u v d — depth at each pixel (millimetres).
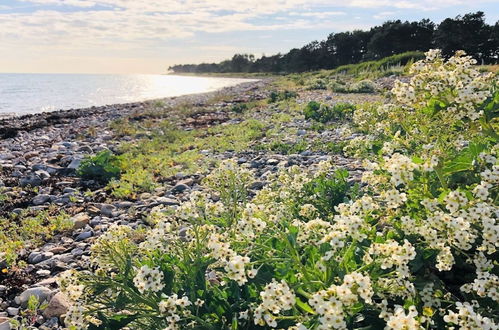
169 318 2721
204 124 18625
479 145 3973
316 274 2957
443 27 79625
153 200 8469
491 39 77375
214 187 4391
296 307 2902
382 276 2963
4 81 114312
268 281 2949
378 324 2686
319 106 16656
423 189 3477
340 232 2881
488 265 2967
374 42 92688
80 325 3014
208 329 2836
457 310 2996
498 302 2852
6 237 7051
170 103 31344
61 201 8758
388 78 30219
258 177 9391
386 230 3633
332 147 10992
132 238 6422
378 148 5934
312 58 112250
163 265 3213
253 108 22438
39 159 12250
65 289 3148
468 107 3762
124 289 3064
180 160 11500
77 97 48969
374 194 4980
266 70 151000
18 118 23984
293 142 12352
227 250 2932
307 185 5359
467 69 3910
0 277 5789
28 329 4551
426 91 3959
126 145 14000
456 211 3000
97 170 10320
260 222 3182
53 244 6824
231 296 3092
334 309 2414
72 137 16703
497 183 3121
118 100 43656
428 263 3217
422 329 2324
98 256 3494
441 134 4234
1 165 11469
